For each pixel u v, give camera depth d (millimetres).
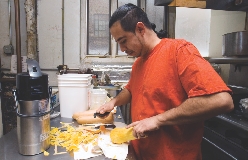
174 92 897
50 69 2398
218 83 743
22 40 2312
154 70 927
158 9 2615
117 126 1228
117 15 916
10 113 2324
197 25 2674
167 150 927
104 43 2588
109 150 871
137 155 1025
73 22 2385
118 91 2266
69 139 1013
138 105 1013
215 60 1925
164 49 928
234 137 1467
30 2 2211
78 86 1361
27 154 861
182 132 922
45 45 2357
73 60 2447
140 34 948
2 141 1011
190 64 803
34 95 838
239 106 1646
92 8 2514
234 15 2373
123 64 2574
